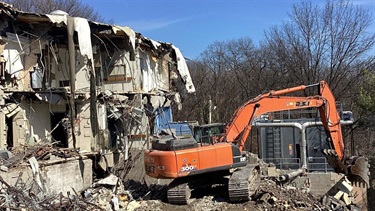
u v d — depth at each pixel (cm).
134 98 2108
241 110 1656
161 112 2436
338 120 1791
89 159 1708
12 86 1864
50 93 1919
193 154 1431
